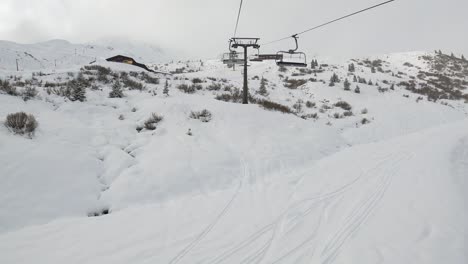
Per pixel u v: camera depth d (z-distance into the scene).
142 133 9.03
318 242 3.80
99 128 8.62
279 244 3.80
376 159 7.96
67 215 4.71
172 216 4.74
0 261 3.38
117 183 5.88
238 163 7.56
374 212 4.55
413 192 5.13
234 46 14.11
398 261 3.17
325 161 8.38
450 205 4.40
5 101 8.52
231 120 10.93
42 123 7.54
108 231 4.20
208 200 5.45
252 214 4.78
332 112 19.38
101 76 17.20
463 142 8.87
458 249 3.28
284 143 9.48
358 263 3.21
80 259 3.46
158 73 27.20
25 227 4.20
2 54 140.12
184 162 7.02
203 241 3.92
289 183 6.38
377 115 19.33
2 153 5.43
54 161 5.87
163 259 3.49
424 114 20.47
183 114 10.88
